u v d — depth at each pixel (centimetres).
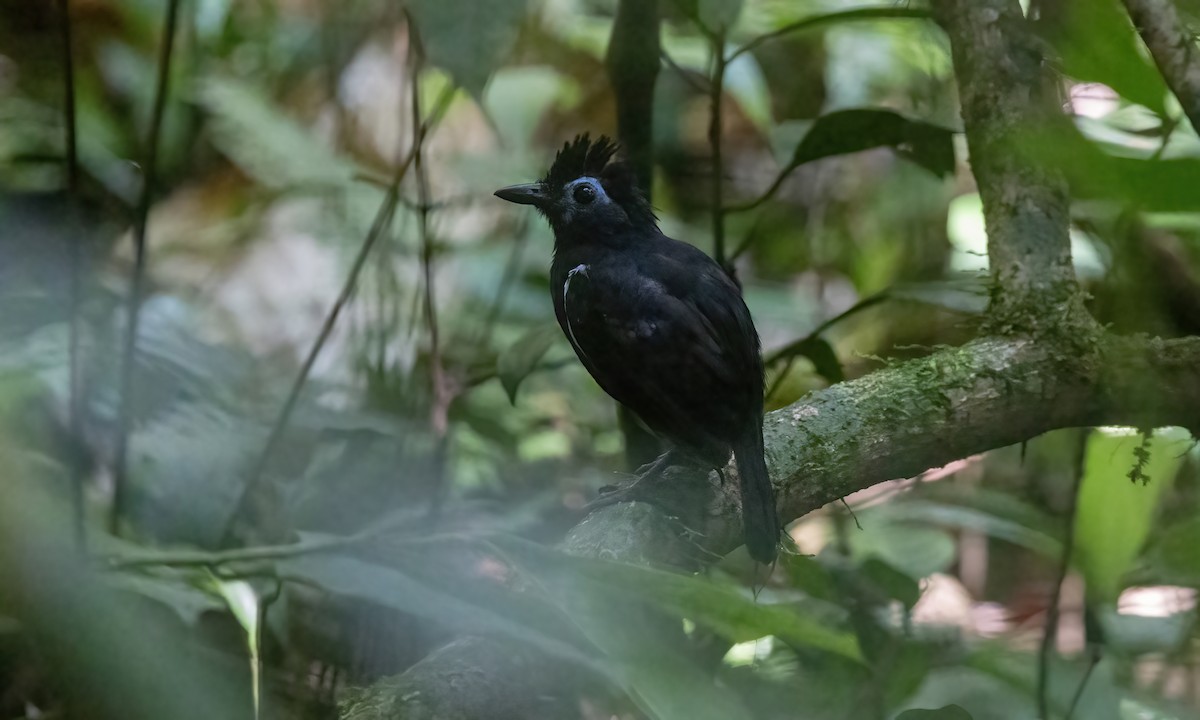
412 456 779
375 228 704
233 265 1044
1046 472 987
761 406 594
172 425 691
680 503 584
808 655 630
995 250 631
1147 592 820
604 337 607
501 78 1141
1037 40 605
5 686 473
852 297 1219
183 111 1051
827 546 872
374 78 1149
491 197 1041
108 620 264
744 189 1223
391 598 252
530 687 346
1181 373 575
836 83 1099
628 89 729
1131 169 149
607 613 236
